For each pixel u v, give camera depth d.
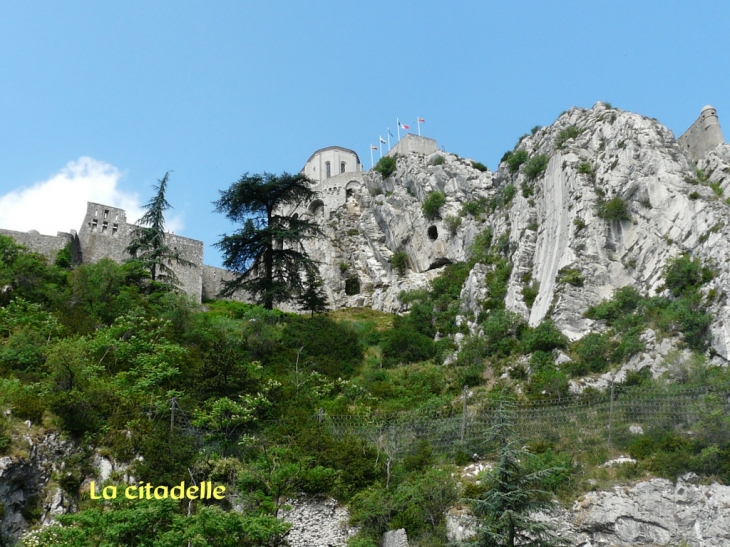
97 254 59.16
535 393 38.25
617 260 47.00
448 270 62.78
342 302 71.06
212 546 23.19
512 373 42.31
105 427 30.25
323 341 48.03
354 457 30.92
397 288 67.19
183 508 26.84
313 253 76.50
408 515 27.67
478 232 63.50
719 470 29.09
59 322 39.78
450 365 46.34
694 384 34.81
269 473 28.77
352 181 81.00
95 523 22.83
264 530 23.81
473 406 36.78
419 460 31.55
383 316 63.72
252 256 54.81
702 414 31.52
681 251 43.72
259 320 47.00
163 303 46.31
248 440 31.00
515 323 47.59
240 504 27.70
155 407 32.53
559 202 51.72
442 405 37.44
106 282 46.44
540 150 60.06
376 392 41.62
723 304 38.50
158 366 35.78
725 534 27.59
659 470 29.41
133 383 34.84
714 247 41.78
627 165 49.19
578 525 27.91
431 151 78.25
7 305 41.12
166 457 28.42
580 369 40.00
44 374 32.91
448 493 28.33
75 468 28.56
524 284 51.28
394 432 33.56
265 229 53.41
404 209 71.69
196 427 31.89
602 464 30.42
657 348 38.38
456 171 69.88
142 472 28.08
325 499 29.27
